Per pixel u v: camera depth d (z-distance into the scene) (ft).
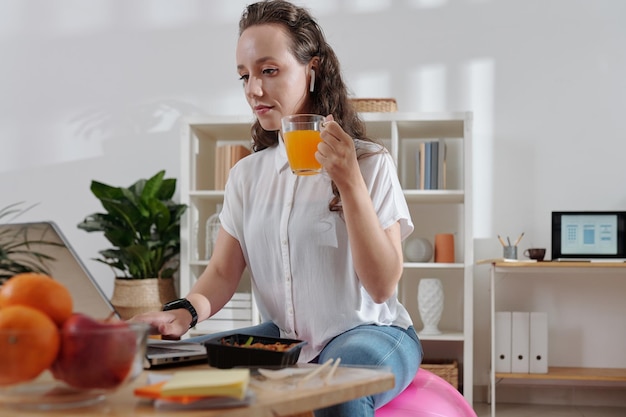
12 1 13.92
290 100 5.54
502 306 12.50
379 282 4.84
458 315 12.52
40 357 2.61
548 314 12.39
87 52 13.71
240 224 6.02
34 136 13.75
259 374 3.41
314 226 5.47
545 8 12.55
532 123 12.52
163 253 12.47
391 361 4.87
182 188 12.07
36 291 2.74
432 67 12.78
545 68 12.52
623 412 11.77
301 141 4.58
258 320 11.92
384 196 5.51
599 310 12.27
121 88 13.61
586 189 12.39
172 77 13.48
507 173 12.53
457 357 12.46
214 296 5.85
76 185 13.64
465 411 5.86
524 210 12.48
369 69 12.91
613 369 12.03
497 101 12.61
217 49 13.39
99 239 13.53
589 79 12.42
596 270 10.88
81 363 2.66
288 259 5.55
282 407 2.83
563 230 11.64
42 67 13.80
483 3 12.68
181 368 3.84
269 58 5.44
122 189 11.87
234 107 13.32
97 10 13.73
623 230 11.50
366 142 5.75
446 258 11.75
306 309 5.53
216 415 2.65
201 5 13.44
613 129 12.37
